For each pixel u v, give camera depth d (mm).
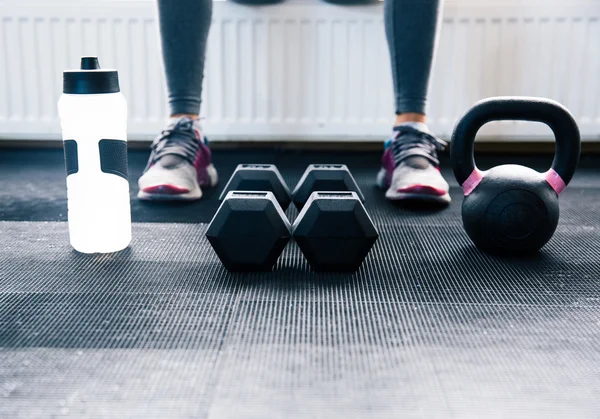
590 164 2262
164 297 1038
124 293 1053
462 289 1085
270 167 1528
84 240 1245
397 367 816
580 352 861
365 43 2271
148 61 2307
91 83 1178
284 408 721
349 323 947
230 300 1028
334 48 2279
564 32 2236
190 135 1713
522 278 1137
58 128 2354
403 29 1685
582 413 720
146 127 2350
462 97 2299
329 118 2340
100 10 2260
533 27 2234
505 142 2482
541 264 1212
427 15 1671
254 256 1133
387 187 1801
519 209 1214
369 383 777
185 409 718
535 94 2285
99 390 757
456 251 1288
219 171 2090
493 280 1128
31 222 1469
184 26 1690
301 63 2293
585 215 1575
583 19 2221
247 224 1120
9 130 2357
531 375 800
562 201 1717
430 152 1704
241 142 2518
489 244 1252
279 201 1475
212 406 724
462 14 2227
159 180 1609
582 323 951
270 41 2277
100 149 1220
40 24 2277
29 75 2320
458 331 923
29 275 1128
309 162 2266
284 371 803
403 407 727
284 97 2322
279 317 965
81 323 937
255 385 769
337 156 2385
